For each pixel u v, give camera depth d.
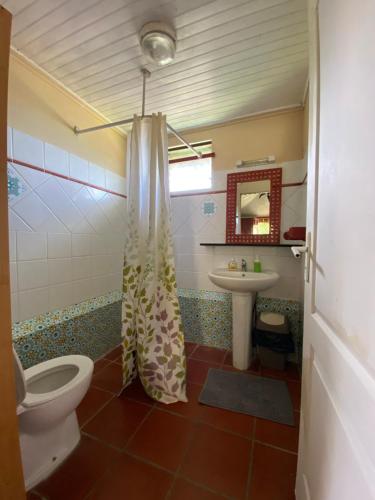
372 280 0.37
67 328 1.65
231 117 2.01
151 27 1.12
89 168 1.90
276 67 1.43
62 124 1.65
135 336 1.60
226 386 1.62
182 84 1.59
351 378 0.44
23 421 0.94
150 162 1.50
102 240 2.04
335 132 0.56
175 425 1.29
